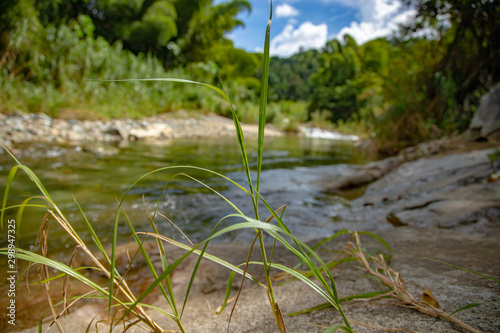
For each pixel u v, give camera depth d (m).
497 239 1.65
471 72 6.29
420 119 6.89
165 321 1.17
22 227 2.33
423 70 7.16
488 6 5.21
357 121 17.14
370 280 1.25
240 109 15.25
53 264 0.67
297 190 3.75
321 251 1.82
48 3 13.69
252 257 1.84
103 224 2.47
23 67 8.76
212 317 1.15
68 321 1.23
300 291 1.26
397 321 0.86
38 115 7.63
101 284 1.58
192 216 2.75
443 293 1.02
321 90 22.70
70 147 5.63
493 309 0.87
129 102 10.68
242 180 4.19
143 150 6.26
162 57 22.81
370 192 3.56
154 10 22.05
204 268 1.69
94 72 10.27
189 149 6.83
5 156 4.60
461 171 3.34
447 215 2.16
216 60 27.16
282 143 9.73
